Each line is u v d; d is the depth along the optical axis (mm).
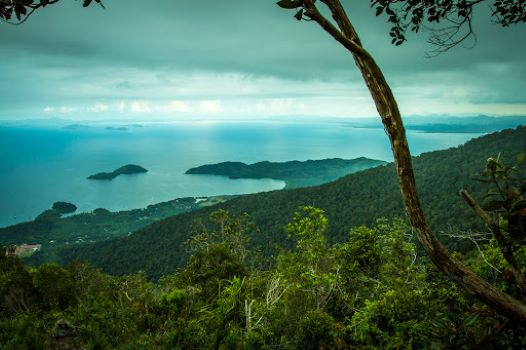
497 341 1373
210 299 9961
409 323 4215
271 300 6891
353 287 7348
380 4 1819
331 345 5078
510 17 2000
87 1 1301
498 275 2469
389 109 1111
